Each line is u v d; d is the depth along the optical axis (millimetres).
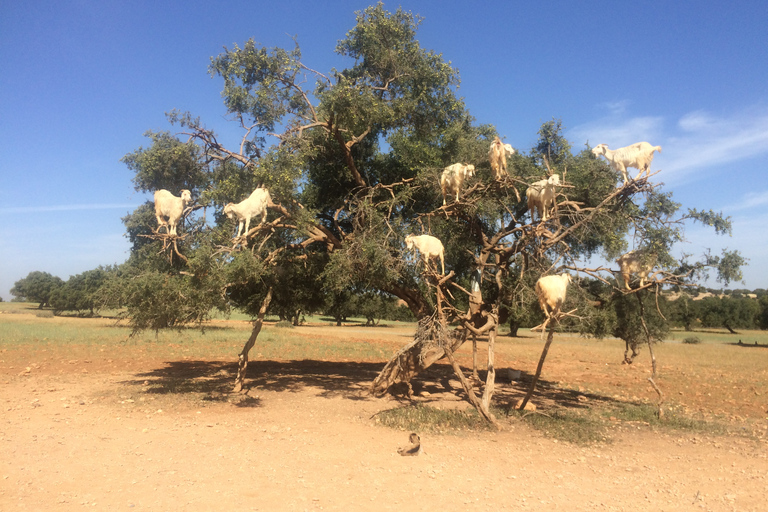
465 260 15070
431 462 7777
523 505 6051
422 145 13336
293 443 8570
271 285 13742
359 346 30656
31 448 7676
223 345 27156
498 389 16344
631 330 14828
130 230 16953
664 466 8062
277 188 11023
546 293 9000
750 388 17578
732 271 11047
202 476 6680
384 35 13656
